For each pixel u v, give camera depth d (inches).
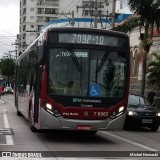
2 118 874.8
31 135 591.2
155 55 1261.1
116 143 546.3
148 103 779.4
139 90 1498.5
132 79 1594.5
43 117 513.3
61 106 511.8
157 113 730.8
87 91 516.7
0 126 706.2
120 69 532.7
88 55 522.9
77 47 522.3
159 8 1113.4
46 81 514.0
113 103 523.8
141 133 697.6
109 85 524.4
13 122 784.3
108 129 522.3
